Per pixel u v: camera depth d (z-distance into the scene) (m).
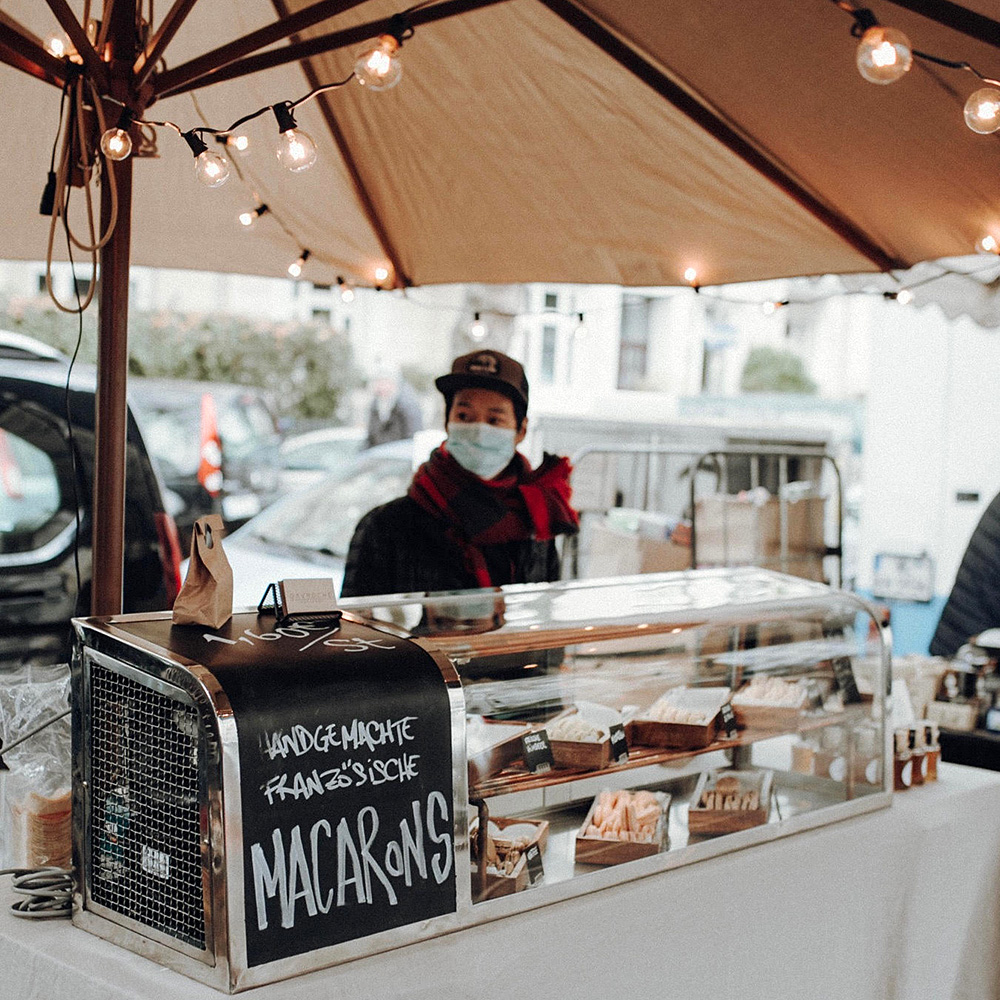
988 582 5.27
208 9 2.78
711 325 16.41
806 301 3.49
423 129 3.08
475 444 3.31
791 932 2.31
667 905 2.06
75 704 1.75
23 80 2.73
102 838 1.73
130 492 4.17
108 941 1.71
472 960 1.75
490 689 2.01
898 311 5.84
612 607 2.37
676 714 2.32
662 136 2.85
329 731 1.65
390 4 2.62
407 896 1.73
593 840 2.04
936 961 2.64
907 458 5.80
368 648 1.81
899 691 2.91
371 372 15.70
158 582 4.22
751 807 2.30
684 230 3.29
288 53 2.06
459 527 3.32
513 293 3.87
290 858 1.59
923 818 2.62
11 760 1.98
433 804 1.77
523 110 2.90
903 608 5.77
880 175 2.69
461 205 3.38
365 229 3.61
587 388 15.44
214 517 1.89
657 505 7.17
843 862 2.41
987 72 2.12
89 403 4.34
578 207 3.28
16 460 4.16
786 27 2.21
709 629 2.41
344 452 13.01
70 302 12.96
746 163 2.79
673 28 2.36
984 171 2.50
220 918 1.54
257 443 10.54
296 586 1.99
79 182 2.20
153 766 1.65
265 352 15.15
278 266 3.75
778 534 5.51
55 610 4.09
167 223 3.46
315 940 1.62
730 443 7.34
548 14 2.51
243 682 1.60
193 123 3.13
